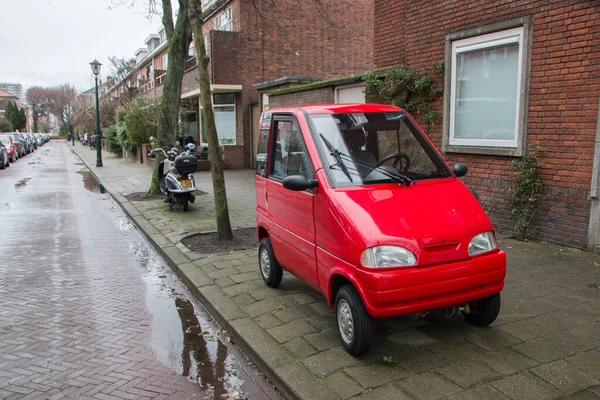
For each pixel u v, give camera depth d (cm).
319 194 388
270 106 1588
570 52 601
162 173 1191
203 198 1191
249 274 585
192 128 2541
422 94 848
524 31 654
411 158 433
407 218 351
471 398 304
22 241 830
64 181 1805
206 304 513
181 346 429
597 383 317
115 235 883
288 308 472
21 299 546
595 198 584
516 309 438
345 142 420
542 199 649
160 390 354
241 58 1914
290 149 458
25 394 349
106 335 452
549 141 635
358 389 320
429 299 340
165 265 685
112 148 3388
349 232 347
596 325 401
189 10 682
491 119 733
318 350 380
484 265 353
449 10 782
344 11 2009
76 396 346
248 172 1823
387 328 412
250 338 407
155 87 2764
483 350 367
